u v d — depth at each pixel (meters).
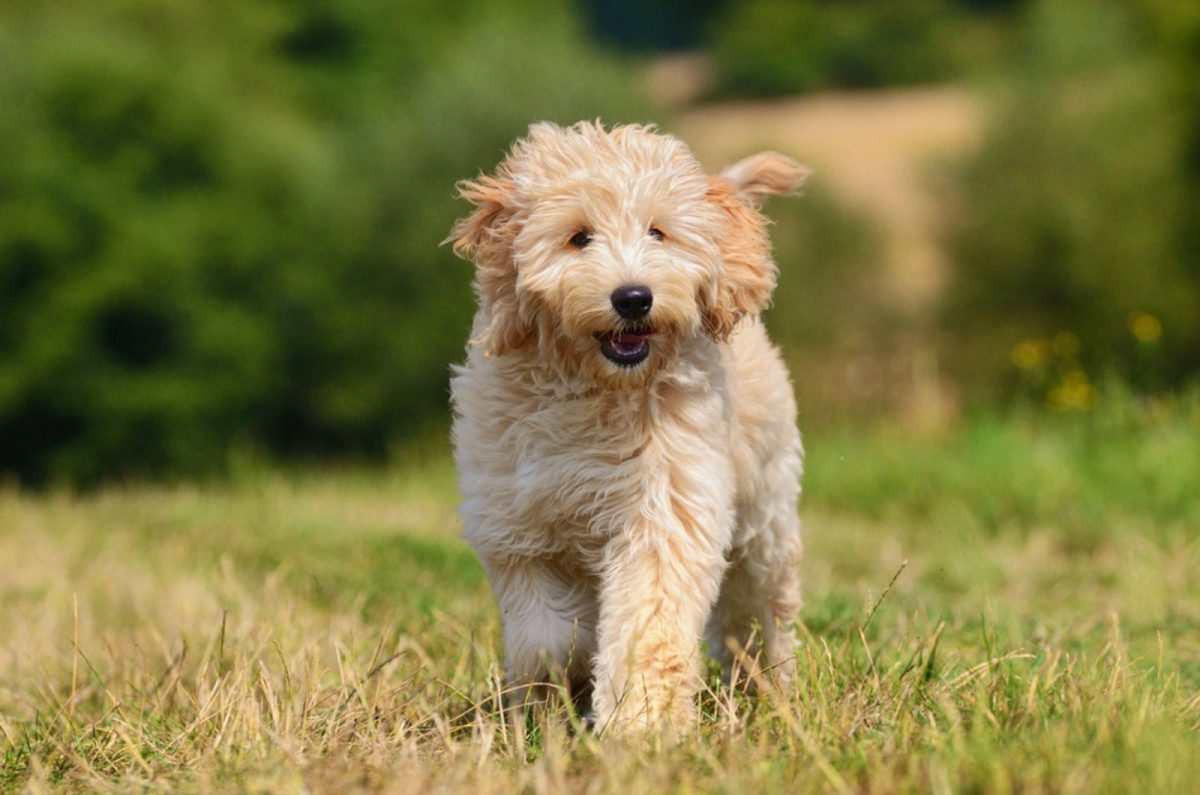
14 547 12.62
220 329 27.11
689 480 5.90
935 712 5.43
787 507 6.90
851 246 28.36
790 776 4.71
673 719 5.46
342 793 4.71
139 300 26.83
